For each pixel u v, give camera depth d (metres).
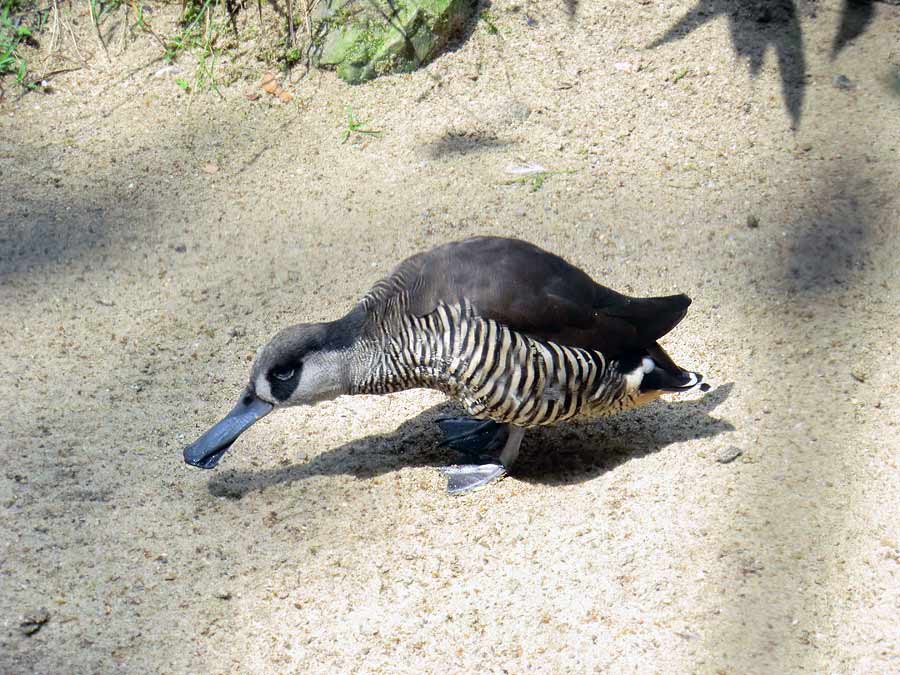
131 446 2.11
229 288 2.28
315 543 2.02
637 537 2.00
